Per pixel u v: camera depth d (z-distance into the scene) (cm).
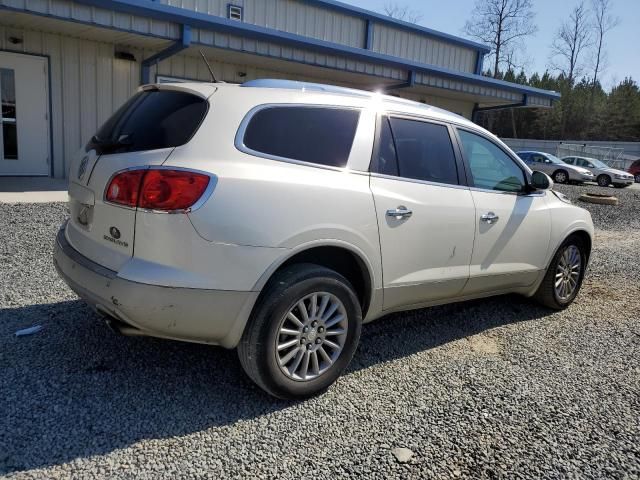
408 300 369
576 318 495
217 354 363
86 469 239
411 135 370
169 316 271
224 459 253
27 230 662
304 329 307
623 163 3984
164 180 267
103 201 289
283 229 289
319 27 1669
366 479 246
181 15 1016
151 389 312
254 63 1348
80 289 298
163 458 251
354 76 1481
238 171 281
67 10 906
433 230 365
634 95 6675
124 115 328
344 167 324
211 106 292
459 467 259
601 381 363
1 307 418
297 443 270
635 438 294
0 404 283
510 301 530
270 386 298
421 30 1925
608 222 1238
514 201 433
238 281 278
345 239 315
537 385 351
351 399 318
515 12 5225
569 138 6612
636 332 465
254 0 1508
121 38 1091
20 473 233
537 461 268
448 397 327
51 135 1123
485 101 1970
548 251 470
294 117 315
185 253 269
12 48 1048
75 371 326
